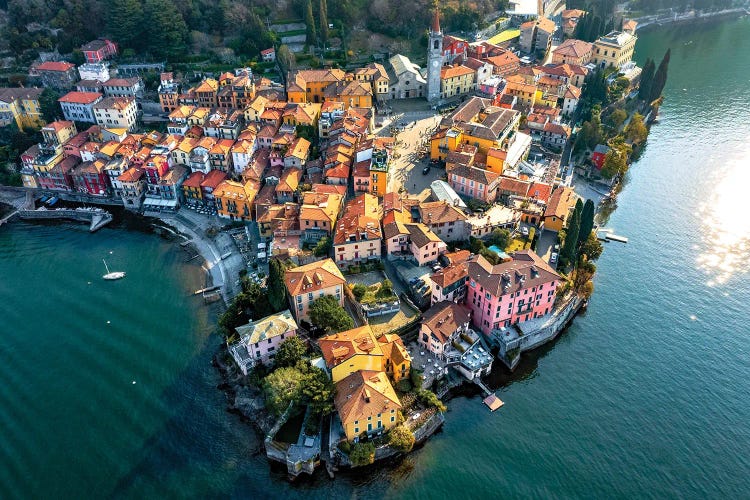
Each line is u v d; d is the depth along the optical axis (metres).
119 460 119.12
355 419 113.25
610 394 131.50
